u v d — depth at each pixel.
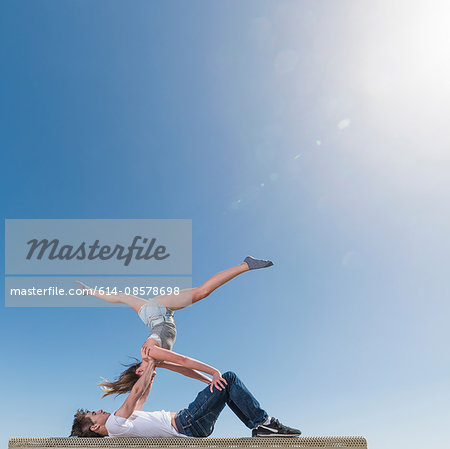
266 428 3.05
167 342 4.40
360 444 3.02
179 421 3.08
